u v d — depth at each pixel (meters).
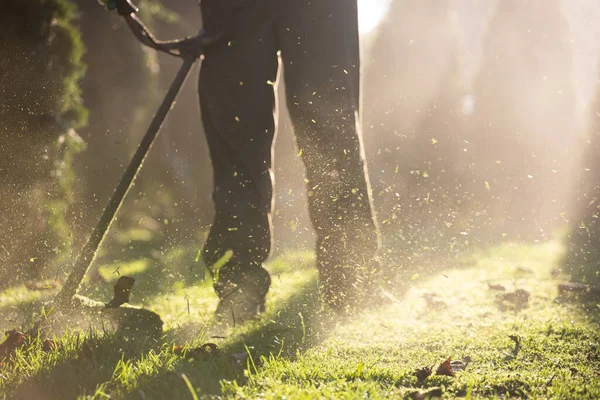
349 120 4.13
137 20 4.13
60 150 5.42
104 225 3.93
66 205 5.45
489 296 4.61
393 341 3.74
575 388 3.20
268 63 4.21
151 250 7.23
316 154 4.14
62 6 5.50
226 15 4.19
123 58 11.50
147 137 4.02
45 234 5.10
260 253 4.18
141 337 3.63
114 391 3.17
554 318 4.06
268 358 3.47
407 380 3.32
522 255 6.18
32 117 5.10
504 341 3.71
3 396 3.19
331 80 4.13
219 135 4.20
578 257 5.68
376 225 4.18
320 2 4.14
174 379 3.21
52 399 3.17
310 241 6.49
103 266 6.01
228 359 3.42
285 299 4.41
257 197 4.18
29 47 5.10
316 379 3.30
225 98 4.20
